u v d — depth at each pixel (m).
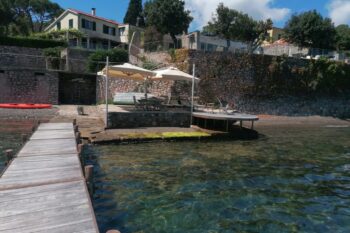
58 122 16.11
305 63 28.42
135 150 12.23
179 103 21.09
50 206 5.23
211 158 11.58
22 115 18.44
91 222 4.70
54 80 25.25
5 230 4.39
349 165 11.48
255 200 7.59
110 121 15.40
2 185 6.16
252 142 15.42
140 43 39.34
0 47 28.73
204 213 6.73
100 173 9.20
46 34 37.62
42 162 7.93
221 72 25.72
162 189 8.07
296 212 7.00
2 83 23.97
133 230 5.88
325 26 39.03
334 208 7.32
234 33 41.41
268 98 27.25
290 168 10.73
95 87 28.34
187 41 41.66
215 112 18.50
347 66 30.17
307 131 20.56
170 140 14.25
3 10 42.62
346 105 30.69
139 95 21.47
